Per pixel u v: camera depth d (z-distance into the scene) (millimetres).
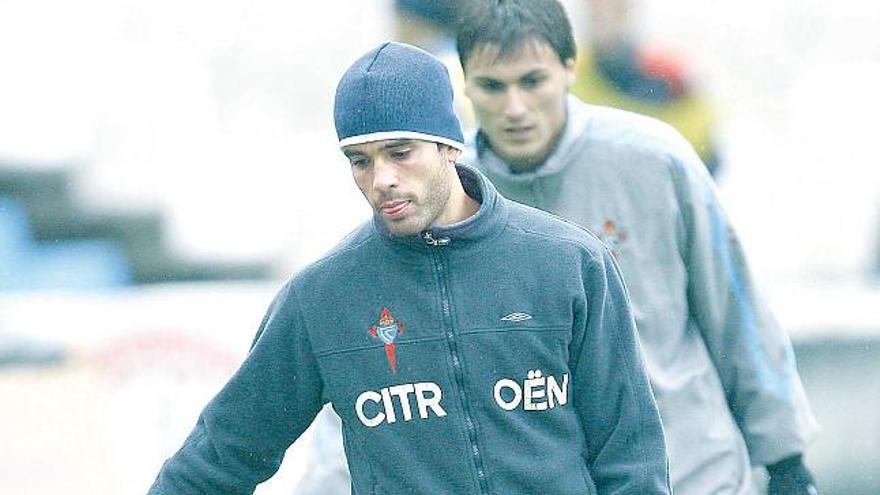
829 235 35219
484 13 15352
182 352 23531
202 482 13281
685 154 15938
